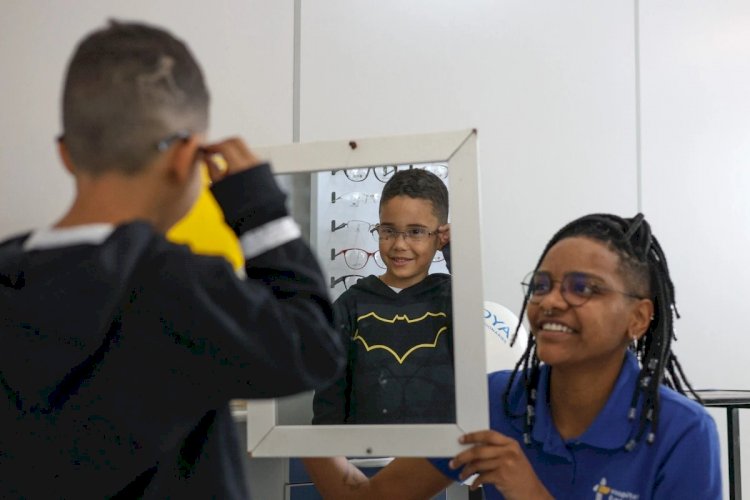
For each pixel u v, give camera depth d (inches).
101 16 83.0
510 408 45.6
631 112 108.6
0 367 26.7
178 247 28.0
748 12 118.6
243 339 27.0
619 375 42.9
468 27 99.9
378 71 95.1
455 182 42.5
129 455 26.8
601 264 41.1
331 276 44.2
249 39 88.9
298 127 90.9
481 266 41.9
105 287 25.5
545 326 41.6
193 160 28.9
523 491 40.3
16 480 27.1
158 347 27.0
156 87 27.6
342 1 93.6
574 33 105.6
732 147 116.3
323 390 44.0
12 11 80.2
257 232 29.5
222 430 29.2
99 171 27.7
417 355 43.2
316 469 48.4
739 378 116.3
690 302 112.9
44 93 80.7
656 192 110.1
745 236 117.0
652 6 110.7
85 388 26.8
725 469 110.9
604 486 41.8
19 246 27.9
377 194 44.1
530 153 102.3
